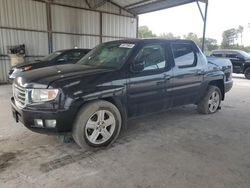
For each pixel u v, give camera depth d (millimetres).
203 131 3953
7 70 10758
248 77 13070
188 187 2326
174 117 4734
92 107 3012
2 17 10297
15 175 2520
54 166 2721
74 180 2441
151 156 2996
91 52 4266
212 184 2377
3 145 3289
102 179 2465
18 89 3066
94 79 3033
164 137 3656
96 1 13320
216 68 4891
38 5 11234
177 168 2695
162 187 2328
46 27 11688
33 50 11469
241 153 3111
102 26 14023
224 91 5262
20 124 4191
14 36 10773
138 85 3438
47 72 3170
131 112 3527
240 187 2332
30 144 3328
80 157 2955
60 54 8305
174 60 3979
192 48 4379
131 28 15625
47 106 2781
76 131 2986
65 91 2789
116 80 3197
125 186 2344
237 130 4031
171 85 3914
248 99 6879
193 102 4602
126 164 2785
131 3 13625
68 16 12406
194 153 3094
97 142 3156
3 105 5695
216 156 3010
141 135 3730
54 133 2896
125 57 3436
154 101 3740
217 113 5113
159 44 3805
